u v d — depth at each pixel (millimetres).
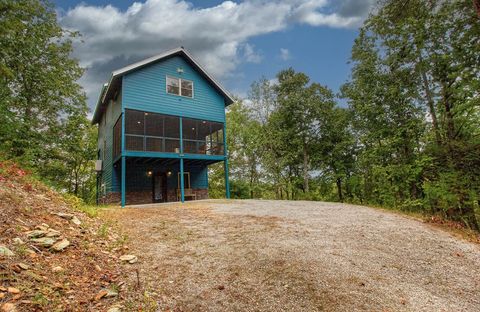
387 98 15516
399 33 13711
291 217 8438
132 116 14922
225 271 4301
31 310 2422
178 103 16203
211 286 3828
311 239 6008
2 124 11984
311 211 9742
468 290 4230
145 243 5473
